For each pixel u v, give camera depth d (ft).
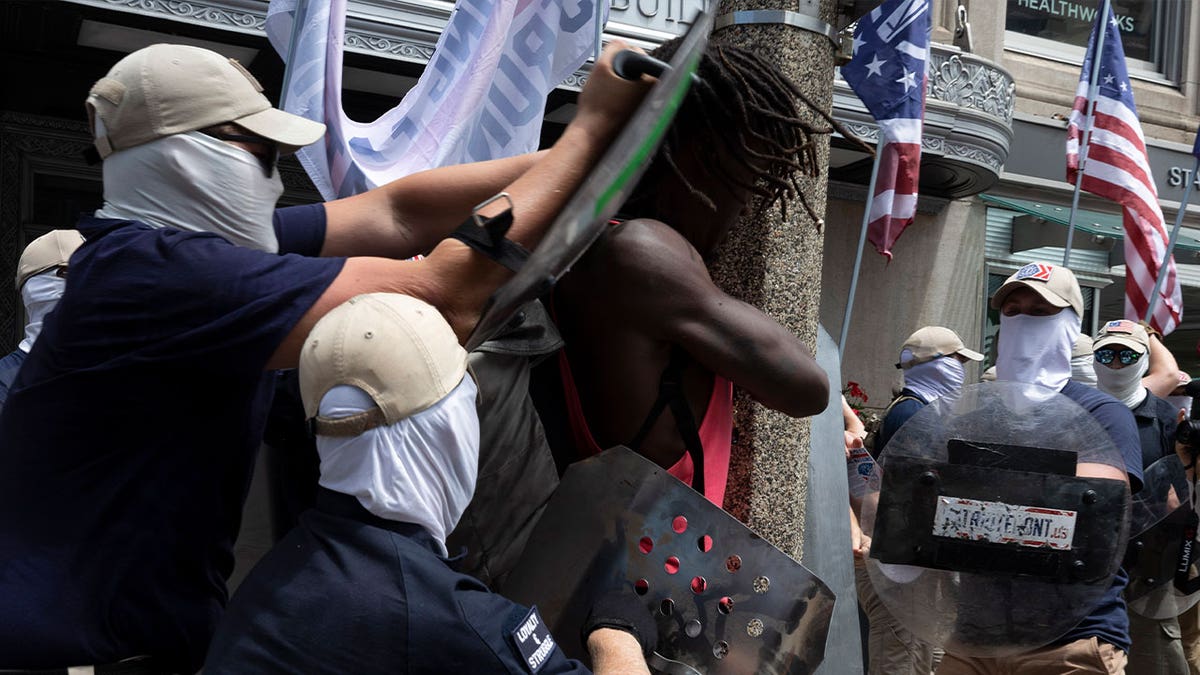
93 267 5.14
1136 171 25.31
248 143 5.45
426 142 9.23
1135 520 12.57
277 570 4.95
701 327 5.83
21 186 26.81
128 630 5.21
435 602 4.76
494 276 5.23
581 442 6.27
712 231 6.39
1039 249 38.96
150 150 5.30
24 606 5.03
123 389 5.10
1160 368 18.35
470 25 9.32
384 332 4.85
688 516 5.72
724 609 5.76
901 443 8.05
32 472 5.18
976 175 33.17
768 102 6.07
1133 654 14.62
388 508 4.86
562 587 5.77
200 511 5.35
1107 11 25.27
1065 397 8.14
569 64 9.22
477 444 5.17
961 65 31.48
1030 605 7.91
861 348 35.35
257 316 5.03
